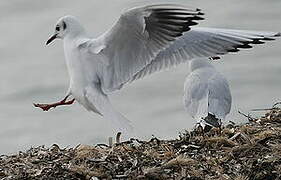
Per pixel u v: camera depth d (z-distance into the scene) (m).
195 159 11.88
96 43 11.69
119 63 11.59
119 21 10.98
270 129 12.83
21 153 12.70
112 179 11.30
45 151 12.60
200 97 15.24
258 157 11.68
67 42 12.28
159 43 11.02
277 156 11.53
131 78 11.56
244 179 11.18
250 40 11.71
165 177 11.30
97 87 11.87
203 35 11.90
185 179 11.25
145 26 10.86
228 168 11.55
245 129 12.89
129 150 12.22
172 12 10.66
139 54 11.30
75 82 12.00
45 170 11.56
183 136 13.28
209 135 13.12
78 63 11.93
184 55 11.82
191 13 10.64
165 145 12.45
